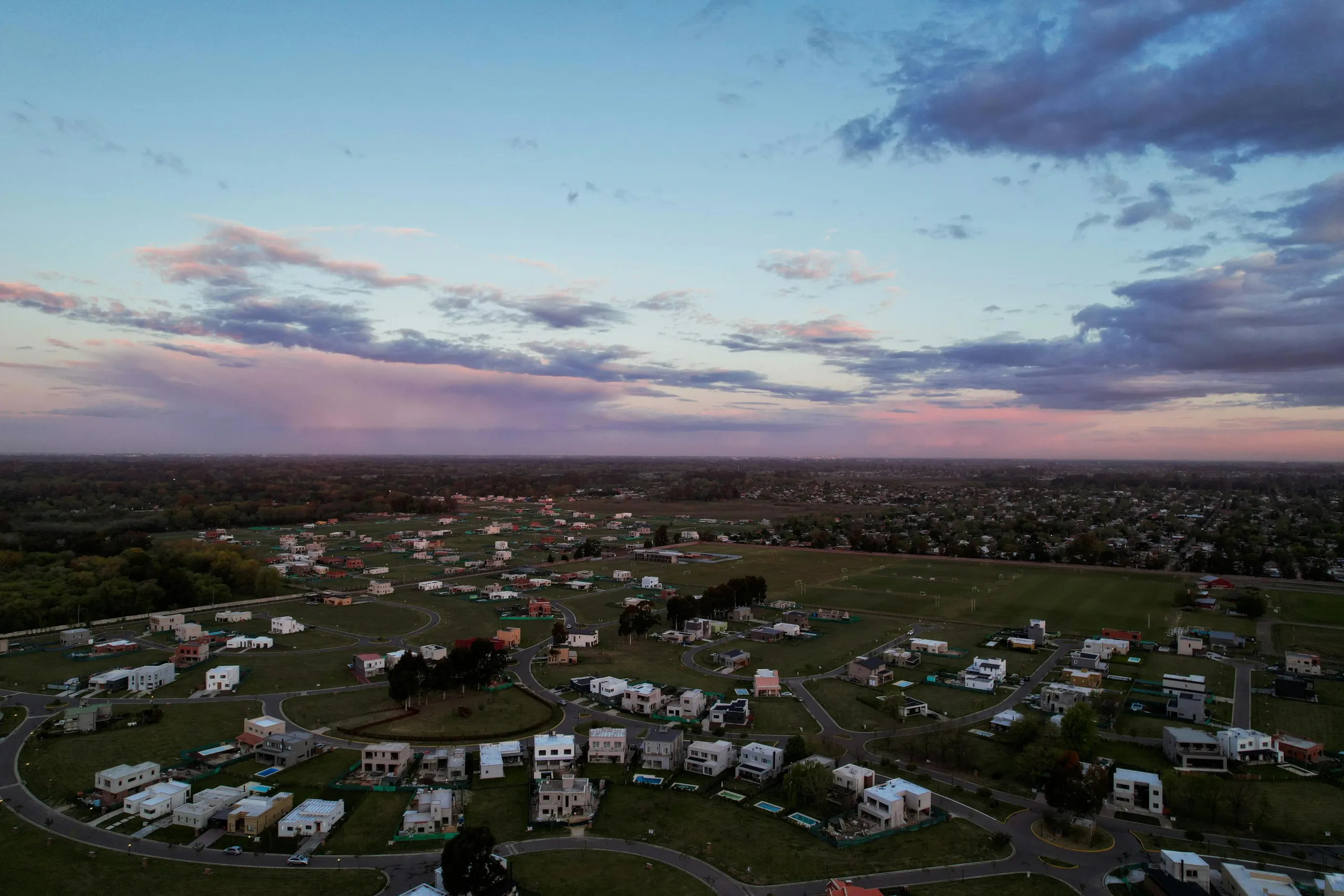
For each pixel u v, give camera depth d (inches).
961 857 3700.8
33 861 3570.4
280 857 3663.9
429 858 3671.3
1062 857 3708.2
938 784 4485.7
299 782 4463.6
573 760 4746.6
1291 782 4566.9
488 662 6200.8
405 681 5693.9
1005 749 5029.5
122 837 3838.6
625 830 3964.1
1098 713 5580.7
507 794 4370.1
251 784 4367.6
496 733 5255.9
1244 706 5861.2
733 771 4741.6
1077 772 4040.4
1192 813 4153.5
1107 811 4175.7
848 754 4911.4
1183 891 3272.6
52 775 4517.7
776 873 3553.2
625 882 3464.6
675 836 3902.6
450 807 3946.9
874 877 3523.6
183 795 4202.8
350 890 3390.7
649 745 4788.4
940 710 5787.4
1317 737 5236.2
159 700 5944.9
